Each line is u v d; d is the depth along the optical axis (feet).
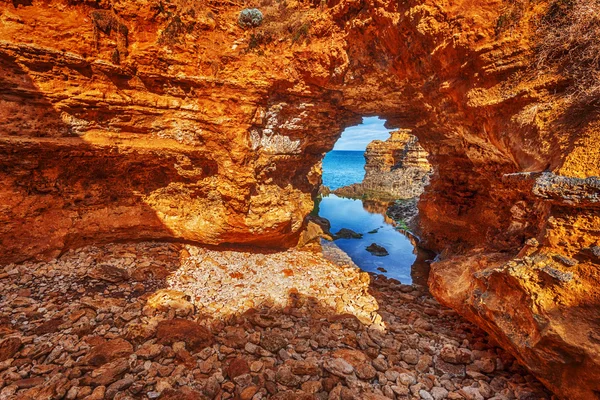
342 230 68.95
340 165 412.57
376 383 20.54
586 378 13.62
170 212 39.63
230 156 35.65
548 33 17.11
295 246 50.96
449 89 24.25
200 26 34.32
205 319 26.53
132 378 19.08
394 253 56.13
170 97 34.35
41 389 17.25
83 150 31.07
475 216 44.42
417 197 104.22
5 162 27.73
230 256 40.81
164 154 35.27
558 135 16.33
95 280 30.01
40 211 31.50
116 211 36.70
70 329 23.07
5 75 26.94
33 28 27.37
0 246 29.12
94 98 30.35
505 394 19.04
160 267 34.42
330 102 41.70
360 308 31.37
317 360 22.26
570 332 13.67
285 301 31.55
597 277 13.67
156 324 24.57
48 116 29.48
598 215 13.94
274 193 42.06
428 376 21.07
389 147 122.62
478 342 24.76
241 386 19.54
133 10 30.94
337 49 32.58
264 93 34.78
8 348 19.98
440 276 27.30
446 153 49.26
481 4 20.52
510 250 24.07
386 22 26.63
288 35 35.91
